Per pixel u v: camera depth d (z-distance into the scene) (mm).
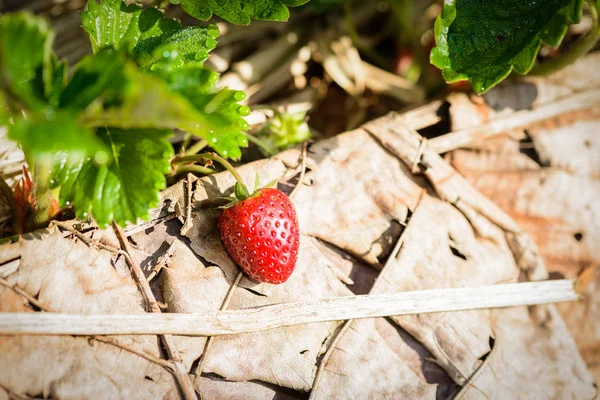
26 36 219
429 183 311
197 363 266
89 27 267
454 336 295
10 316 247
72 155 246
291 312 277
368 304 287
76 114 217
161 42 272
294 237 273
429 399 284
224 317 270
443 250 304
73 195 245
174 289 269
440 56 296
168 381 260
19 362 246
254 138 318
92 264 263
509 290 307
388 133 312
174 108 211
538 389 297
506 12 298
